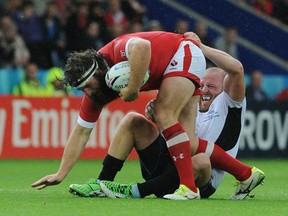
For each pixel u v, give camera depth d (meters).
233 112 24.03
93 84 21.83
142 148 23.00
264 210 20.75
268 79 56.97
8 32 54.72
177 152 22.03
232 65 23.23
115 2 57.97
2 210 20.33
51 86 50.75
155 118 22.12
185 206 20.83
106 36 57.09
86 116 23.25
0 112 48.06
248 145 51.12
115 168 23.28
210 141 24.05
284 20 66.69
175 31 61.41
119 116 48.66
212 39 66.00
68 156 23.34
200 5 66.00
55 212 19.77
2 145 48.19
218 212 19.92
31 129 48.34
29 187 29.67
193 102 22.72
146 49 21.05
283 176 38.75
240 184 23.53
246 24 66.31
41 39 55.66
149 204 21.19
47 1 59.81
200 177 22.81
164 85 21.95
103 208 20.42
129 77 21.22
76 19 56.12
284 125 51.66
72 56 21.70
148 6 65.12
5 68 54.47
